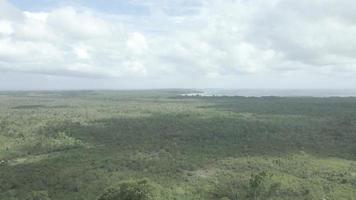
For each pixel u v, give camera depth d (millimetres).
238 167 110812
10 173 107438
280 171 105938
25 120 194875
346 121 183000
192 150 130750
